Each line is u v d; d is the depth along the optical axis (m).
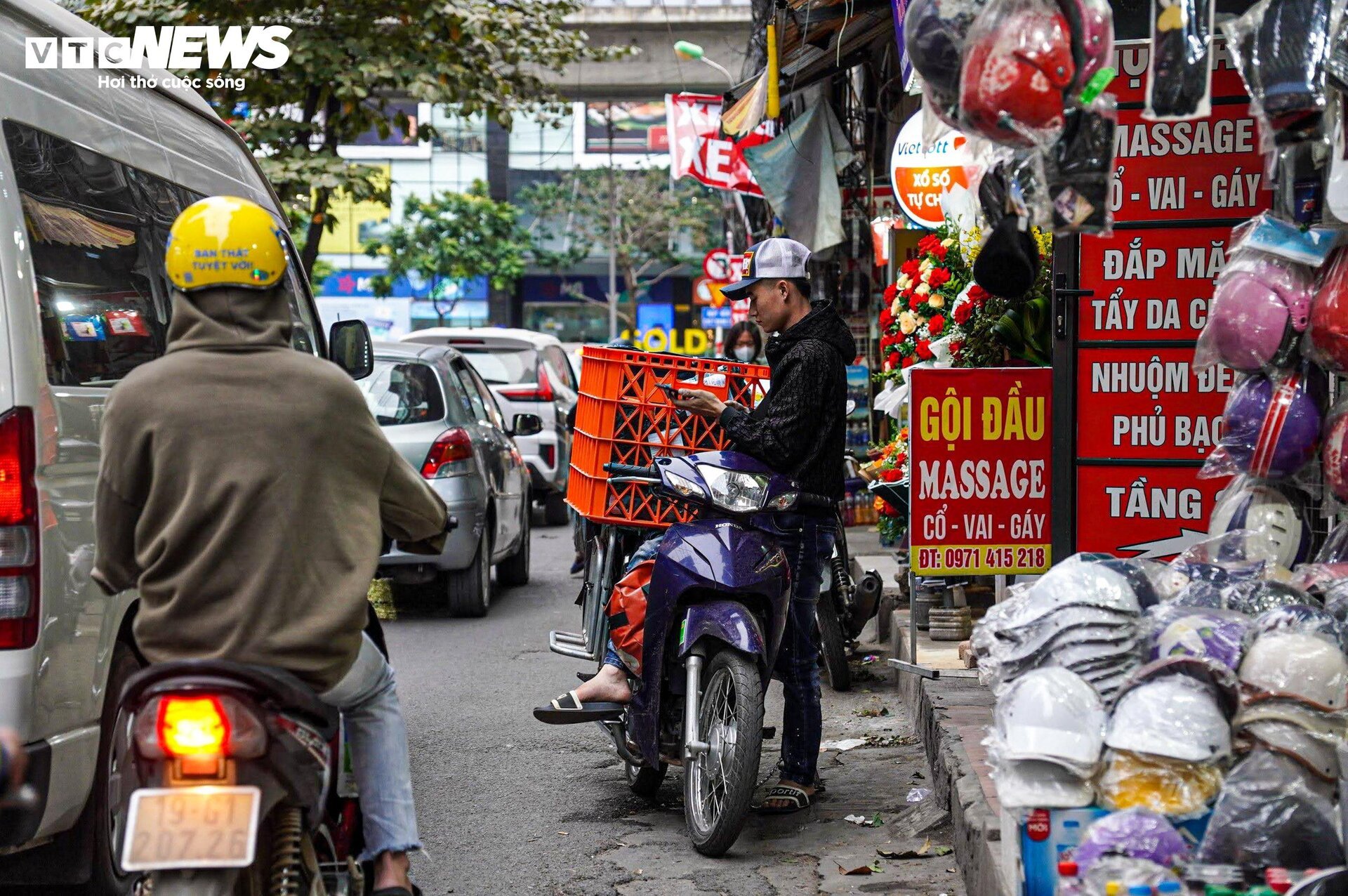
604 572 5.68
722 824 4.69
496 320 63.97
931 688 6.00
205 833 2.66
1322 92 3.51
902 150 9.17
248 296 2.95
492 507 10.54
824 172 11.59
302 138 15.61
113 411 2.89
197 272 2.91
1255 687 3.18
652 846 4.98
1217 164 5.16
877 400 7.82
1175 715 3.16
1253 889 3.00
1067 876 3.11
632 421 5.51
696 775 4.96
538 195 58.94
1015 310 6.84
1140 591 3.60
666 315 68.06
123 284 4.62
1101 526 5.33
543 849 4.96
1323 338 3.93
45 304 3.95
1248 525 4.21
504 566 11.94
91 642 4.00
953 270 7.40
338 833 3.46
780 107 11.60
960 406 5.73
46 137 4.19
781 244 5.21
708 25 30.12
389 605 10.86
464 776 6.02
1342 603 3.59
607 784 5.88
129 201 4.84
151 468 2.88
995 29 3.34
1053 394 5.37
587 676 5.92
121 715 2.96
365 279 63.34
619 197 57.06
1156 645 3.37
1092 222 3.50
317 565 2.89
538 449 16.48
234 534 2.84
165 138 5.42
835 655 7.42
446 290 59.03
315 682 2.89
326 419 2.93
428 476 9.76
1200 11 3.43
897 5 6.51
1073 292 5.28
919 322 7.50
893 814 5.24
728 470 4.88
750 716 4.63
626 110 55.81
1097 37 3.36
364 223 63.25
